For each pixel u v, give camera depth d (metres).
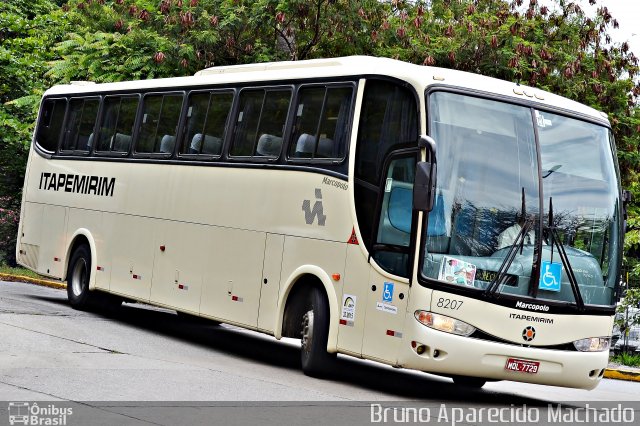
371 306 12.73
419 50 24.38
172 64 25.33
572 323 12.76
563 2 26.50
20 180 34.88
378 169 12.95
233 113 15.91
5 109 33.59
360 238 13.01
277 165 14.70
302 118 14.45
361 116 13.37
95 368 12.03
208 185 16.14
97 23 27.47
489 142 12.72
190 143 16.84
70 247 19.94
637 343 24.12
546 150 13.07
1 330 14.70
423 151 12.27
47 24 35.38
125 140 18.75
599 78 26.34
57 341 14.23
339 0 24.36
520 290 12.49
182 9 25.31
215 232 15.81
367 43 25.05
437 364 12.10
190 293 16.25
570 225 12.98
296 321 14.13
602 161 13.57
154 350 14.72
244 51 25.86
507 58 24.17
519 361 12.38
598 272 13.15
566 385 12.82
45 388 10.33
